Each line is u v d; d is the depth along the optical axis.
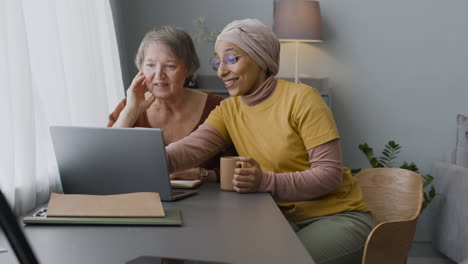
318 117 1.67
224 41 1.72
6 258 0.86
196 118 2.04
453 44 4.14
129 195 1.23
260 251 0.91
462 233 3.46
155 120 2.04
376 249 1.49
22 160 1.57
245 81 1.73
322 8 4.10
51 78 1.96
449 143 4.19
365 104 4.16
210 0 4.01
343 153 4.20
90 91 2.31
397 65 4.15
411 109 4.17
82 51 2.27
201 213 1.26
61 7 2.21
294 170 1.72
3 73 1.51
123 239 1.00
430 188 4.06
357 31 4.12
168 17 3.99
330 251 1.54
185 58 1.97
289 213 1.67
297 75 3.97
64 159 1.45
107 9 2.85
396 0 4.11
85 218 1.13
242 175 1.58
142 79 1.97
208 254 0.89
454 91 4.17
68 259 0.86
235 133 1.80
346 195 1.75
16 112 1.58
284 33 3.72
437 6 4.12
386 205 2.01
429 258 4.06
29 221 1.12
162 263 0.83
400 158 4.20
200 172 1.86
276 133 1.71
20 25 1.61
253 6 4.03
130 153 1.40
